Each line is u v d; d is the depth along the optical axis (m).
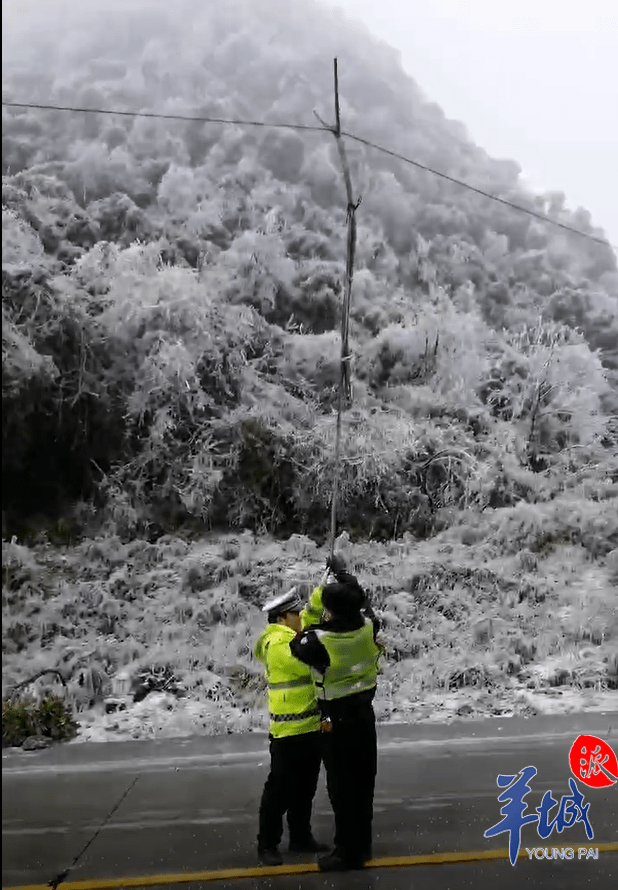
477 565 12.83
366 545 13.37
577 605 11.73
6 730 7.52
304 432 14.43
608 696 9.35
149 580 11.82
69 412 13.23
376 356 16.86
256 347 15.96
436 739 7.57
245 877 4.41
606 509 14.38
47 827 5.21
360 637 4.63
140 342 14.07
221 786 6.14
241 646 10.28
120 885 4.29
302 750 4.66
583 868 4.50
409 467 14.65
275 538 13.45
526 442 16.19
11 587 11.30
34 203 17.38
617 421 17.92
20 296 13.34
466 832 5.09
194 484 13.41
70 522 12.78
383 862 4.59
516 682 9.76
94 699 8.85
